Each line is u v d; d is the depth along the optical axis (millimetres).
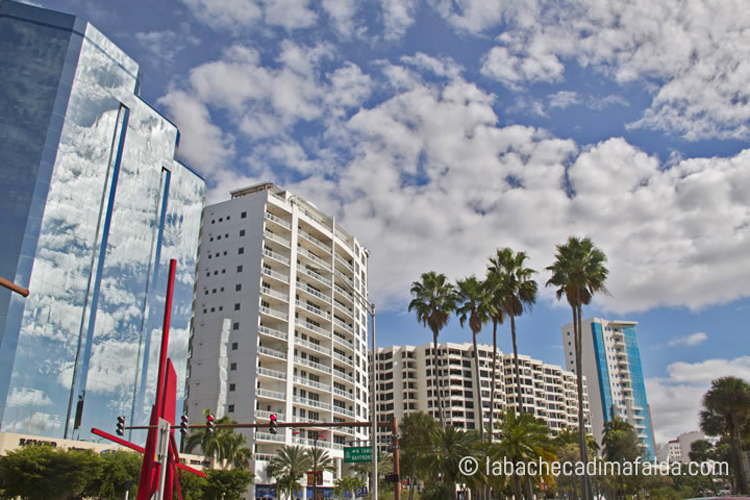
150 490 32156
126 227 76562
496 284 61344
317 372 98312
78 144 72188
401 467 69500
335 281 110625
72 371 65562
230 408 85938
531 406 174375
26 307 62656
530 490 49312
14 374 59812
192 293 86188
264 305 94312
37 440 52406
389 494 94312
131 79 81500
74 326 67062
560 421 180750
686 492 107312
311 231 109438
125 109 79938
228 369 88250
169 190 85062
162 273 81250
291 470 79250
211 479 63156
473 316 62688
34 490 42000
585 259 53344
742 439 66938
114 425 69188
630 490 84438
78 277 68812
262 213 96438
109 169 75750
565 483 89562
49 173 68375
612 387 196750
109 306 71938
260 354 88125
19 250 63844
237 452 70625
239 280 93375
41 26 73812
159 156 84250
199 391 87438
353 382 108750
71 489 43812
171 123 87625
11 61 71000
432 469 47375
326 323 105625
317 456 82875
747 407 60344
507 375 176625
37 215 66188
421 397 166750
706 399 64125
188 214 87875
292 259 99125
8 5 73250
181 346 82188
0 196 65250
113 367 70750
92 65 76188
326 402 100062
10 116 68625
